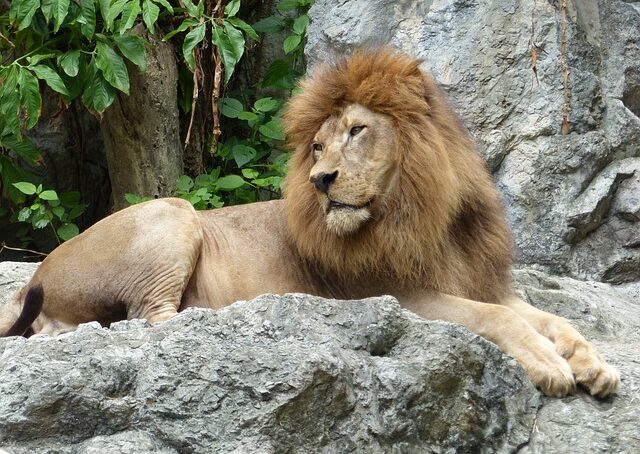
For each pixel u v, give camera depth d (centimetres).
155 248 1053
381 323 869
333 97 1012
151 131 1703
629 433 863
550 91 1492
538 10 1517
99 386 805
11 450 785
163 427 794
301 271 1071
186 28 1664
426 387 847
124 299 1056
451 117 1062
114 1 1582
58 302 1077
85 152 1891
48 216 1641
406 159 986
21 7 1559
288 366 807
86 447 781
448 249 1017
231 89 1880
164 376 808
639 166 1484
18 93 1559
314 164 1014
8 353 839
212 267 1085
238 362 812
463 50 1529
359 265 1007
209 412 797
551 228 1448
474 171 1056
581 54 1519
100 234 1081
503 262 1077
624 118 1505
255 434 789
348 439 816
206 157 1825
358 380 834
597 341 1172
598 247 1466
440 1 1562
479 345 884
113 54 1574
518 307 1044
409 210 984
